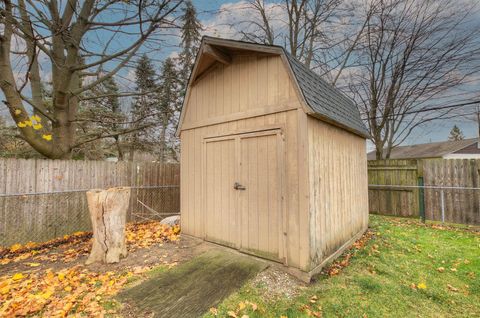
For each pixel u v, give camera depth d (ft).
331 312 7.94
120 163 20.59
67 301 8.06
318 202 10.93
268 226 11.33
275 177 11.16
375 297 8.84
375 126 32.91
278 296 8.82
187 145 15.84
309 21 33.60
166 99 28.43
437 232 17.44
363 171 18.40
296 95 10.48
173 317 7.42
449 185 20.17
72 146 20.52
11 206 15.29
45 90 32.04
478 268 11.13
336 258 12.48
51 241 16.10
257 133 11.86
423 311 8.10
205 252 12.77
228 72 13.33
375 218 22.75
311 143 10.58
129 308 7.86
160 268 10.94
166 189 23.58
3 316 7.27
